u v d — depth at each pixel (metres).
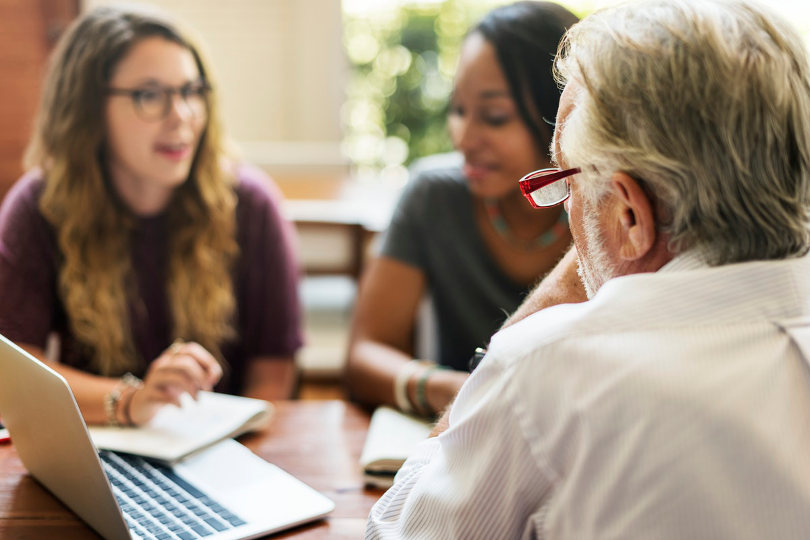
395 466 1.00
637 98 0.59
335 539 0.87
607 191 0.64
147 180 1.52
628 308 0.61
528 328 0.64
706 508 0.56
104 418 1.14
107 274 1.51
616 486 0.58
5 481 0.99
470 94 1.38
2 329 1.45
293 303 1.69
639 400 0.57
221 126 1.59
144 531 0.86
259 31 3.45
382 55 3.75
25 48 3.03
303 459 1.07
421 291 1.60
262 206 1.66
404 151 3.87
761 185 0.59
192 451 1.06
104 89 1.46
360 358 1.39
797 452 0.57
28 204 1.51
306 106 3.54
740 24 0.59
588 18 0.67
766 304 0.60
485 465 0.64
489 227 1.55
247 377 1.69
